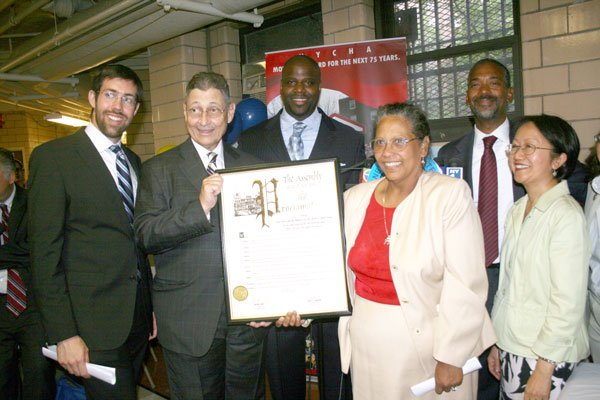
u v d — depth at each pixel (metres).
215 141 1.72
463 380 1.43
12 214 2.34
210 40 4.40
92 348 1.67
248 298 1.57
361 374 1.48
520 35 2.95
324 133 2.59
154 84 4.62
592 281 1.67
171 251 1.68
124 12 3.27
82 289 1.69
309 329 2.25
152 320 2.00
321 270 1.55
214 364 1.68
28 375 2.35
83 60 4.56
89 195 1.71
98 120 1.80
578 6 2.59
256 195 1.58
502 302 1.61
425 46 3.36
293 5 3.88
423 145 1.48
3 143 9.22
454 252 1.36
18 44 5.61
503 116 2.19
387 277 1.44
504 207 2.10
